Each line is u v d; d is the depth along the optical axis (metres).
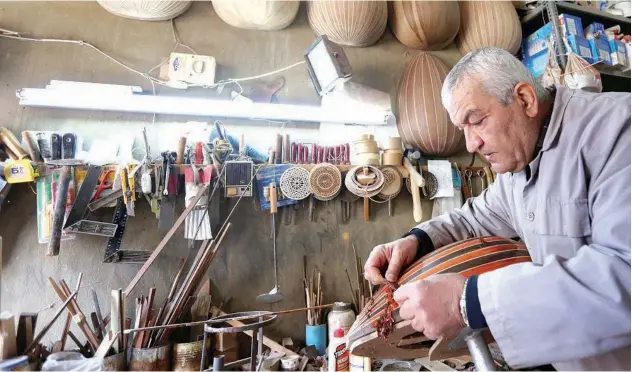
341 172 2.10
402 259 1.05
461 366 1.69
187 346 1.64
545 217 0.89
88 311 1.81
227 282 2.00
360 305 2.08
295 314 2.06
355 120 2.20
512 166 0.95
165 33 2.16
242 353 1.92
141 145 2.01
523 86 0.88
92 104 1.88
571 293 0.62
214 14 2.24
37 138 1.79
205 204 1.83
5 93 1.91
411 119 2.24
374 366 1.71
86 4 2.08
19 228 1.80
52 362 1.37
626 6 2.55
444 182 2.21
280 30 2.32
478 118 0.90
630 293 0.59
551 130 0.88
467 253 0.89
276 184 2.01
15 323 1.45
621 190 0.71
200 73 2.06
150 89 2.08
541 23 2.58
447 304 0.71
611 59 2.28
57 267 1.81
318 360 1.81
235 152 2.03
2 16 1.98
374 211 2.22
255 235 2.06
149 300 1.67
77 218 1.69
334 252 2.15
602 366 0.82
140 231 1.92
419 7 2.27
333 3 2.15
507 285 0.67
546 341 0.63
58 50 2.01
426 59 2.32
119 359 1.50
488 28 2.36
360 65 2.38
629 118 0.77
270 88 2.23
